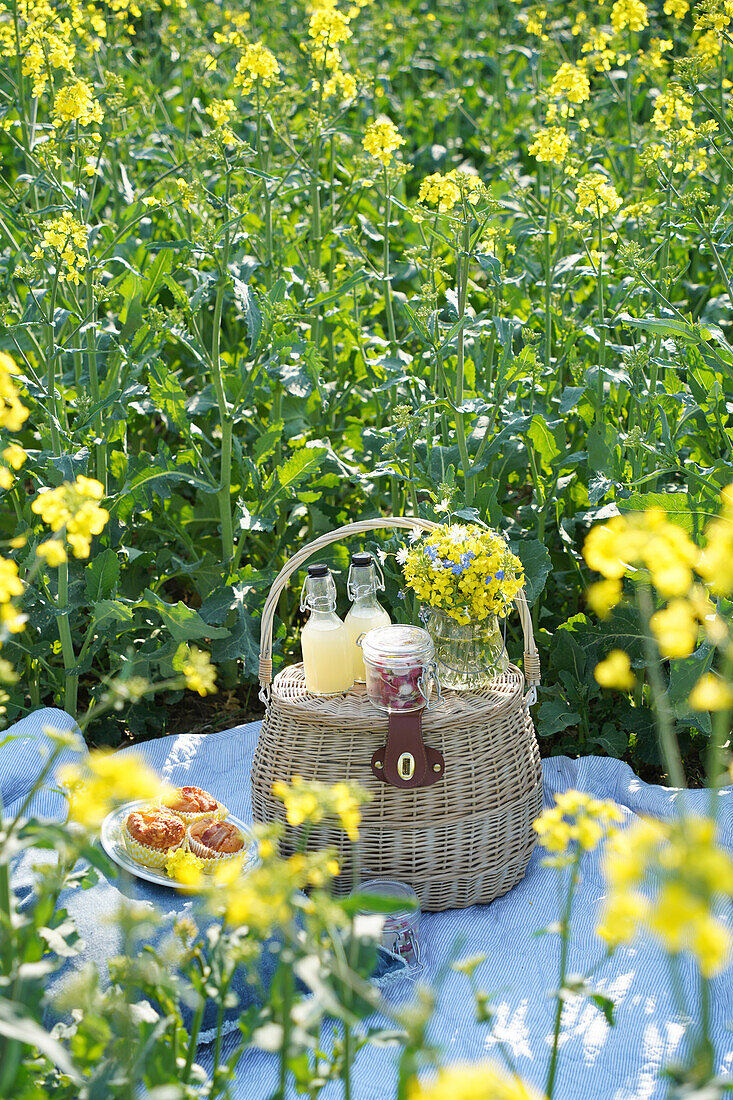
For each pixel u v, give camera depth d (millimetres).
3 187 4195
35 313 3805
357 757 2578
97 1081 1339
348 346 4418
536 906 2723
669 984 2398
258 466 3953
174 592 4422
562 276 4457
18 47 3824
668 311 3820
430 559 2676
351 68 6418
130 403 4027
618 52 4949
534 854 2943
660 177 3812
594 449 3496
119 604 3256
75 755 3021
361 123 6230
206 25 6703
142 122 5691
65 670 3447
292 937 1226
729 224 3656
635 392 3600
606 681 1233
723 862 910
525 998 2383
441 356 3551
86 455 3428
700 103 5121
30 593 3367
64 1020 2016
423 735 2580
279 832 1351
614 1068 2184
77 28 4520
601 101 4781
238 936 1466
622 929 1021
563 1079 2164
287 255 4824
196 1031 1457
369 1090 2111
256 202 4523
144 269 4430
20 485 3939
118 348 3719
